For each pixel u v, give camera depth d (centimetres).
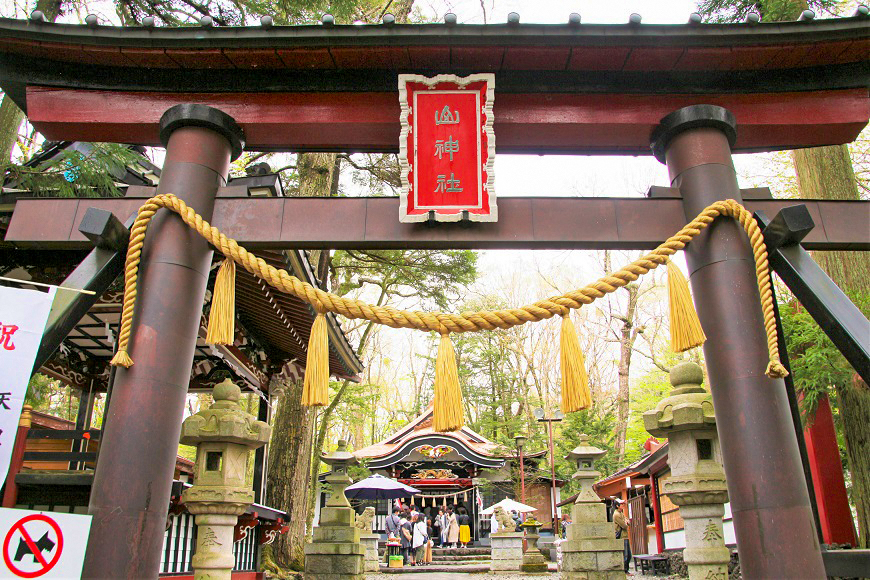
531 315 418
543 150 531
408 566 2081
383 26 464
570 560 998
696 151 477
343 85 494
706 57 480
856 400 828
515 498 2523
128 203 478
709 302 445
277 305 812
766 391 414
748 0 941
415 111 482
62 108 491
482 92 484
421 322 414
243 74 495
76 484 593
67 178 805
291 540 1250
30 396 973
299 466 1296
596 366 2880
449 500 2781
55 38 466
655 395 2941
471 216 456
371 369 3725
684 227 446
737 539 409
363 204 472
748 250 450
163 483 398
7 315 375
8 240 464
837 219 477
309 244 467
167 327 422
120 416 398
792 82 496
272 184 645
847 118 496
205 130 481
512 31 463
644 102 501
